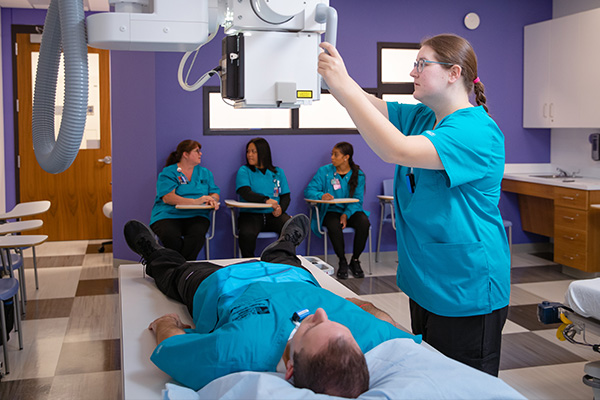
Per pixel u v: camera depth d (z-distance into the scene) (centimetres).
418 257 188
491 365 190
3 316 319
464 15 609
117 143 568
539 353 352
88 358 345
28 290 491
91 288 497
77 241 712
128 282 296
